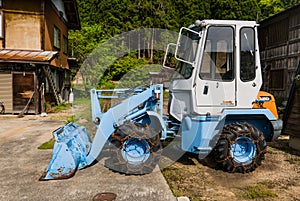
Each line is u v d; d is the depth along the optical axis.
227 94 3.98
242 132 3.83
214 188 3.29
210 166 4.10
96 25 16.80
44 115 9.69
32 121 8.56
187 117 3.87
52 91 12.09
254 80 4.04
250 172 3.87
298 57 10.64
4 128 7.30
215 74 3.96
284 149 5.20
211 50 3.94
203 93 3.93
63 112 10.77
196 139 3.75
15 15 10.60
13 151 4.91
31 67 10.00
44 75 10.55
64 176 3.50
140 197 2.98
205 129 3.73
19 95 10.04
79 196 3.01
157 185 3.32
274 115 4.22
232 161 3.78
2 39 10.59
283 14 11.50
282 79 11.70
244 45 4.02
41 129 7.14
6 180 3.47
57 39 13.02
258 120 4.24
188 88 4.00
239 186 3.36
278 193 3.16
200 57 3.91
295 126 5.09
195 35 4.08
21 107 10.06
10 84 9.97
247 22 3.99
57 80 13.27
